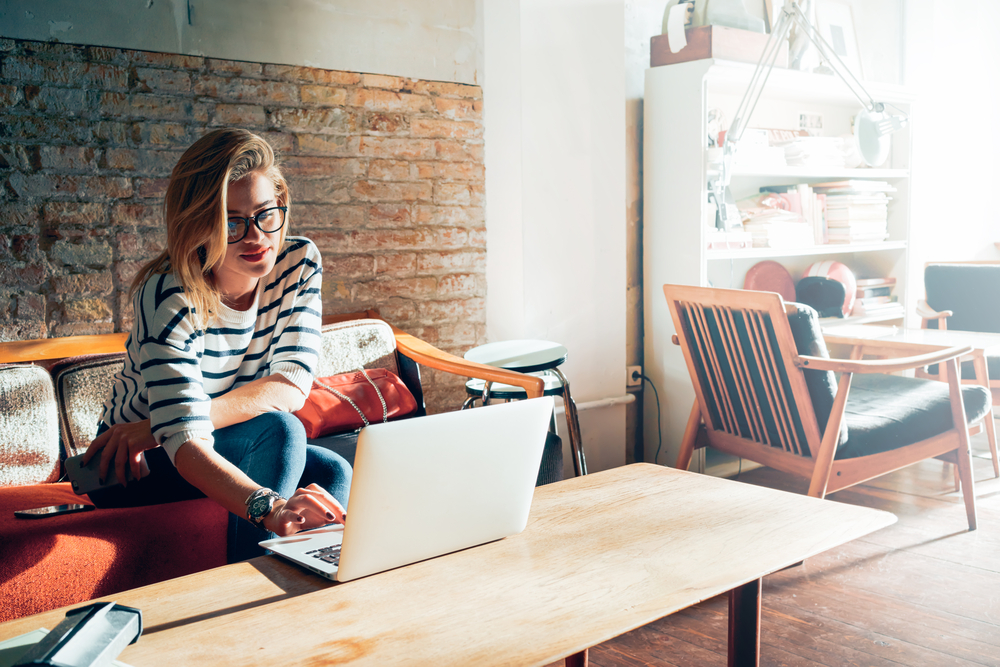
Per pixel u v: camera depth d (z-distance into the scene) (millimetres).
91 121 2172
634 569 967
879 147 3600
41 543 1383
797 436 2381
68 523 1457
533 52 2750
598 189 2998
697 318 2584
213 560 1573
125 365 1459
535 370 2295
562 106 2855
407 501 954
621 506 1238
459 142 2881
